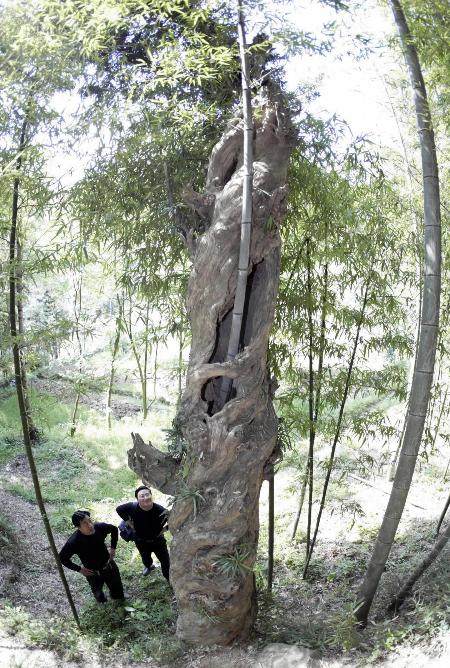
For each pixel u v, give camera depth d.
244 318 4.88
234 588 4.59
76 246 5.51
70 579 6.42
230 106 5.45
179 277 5.96
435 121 5.96
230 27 5.13
